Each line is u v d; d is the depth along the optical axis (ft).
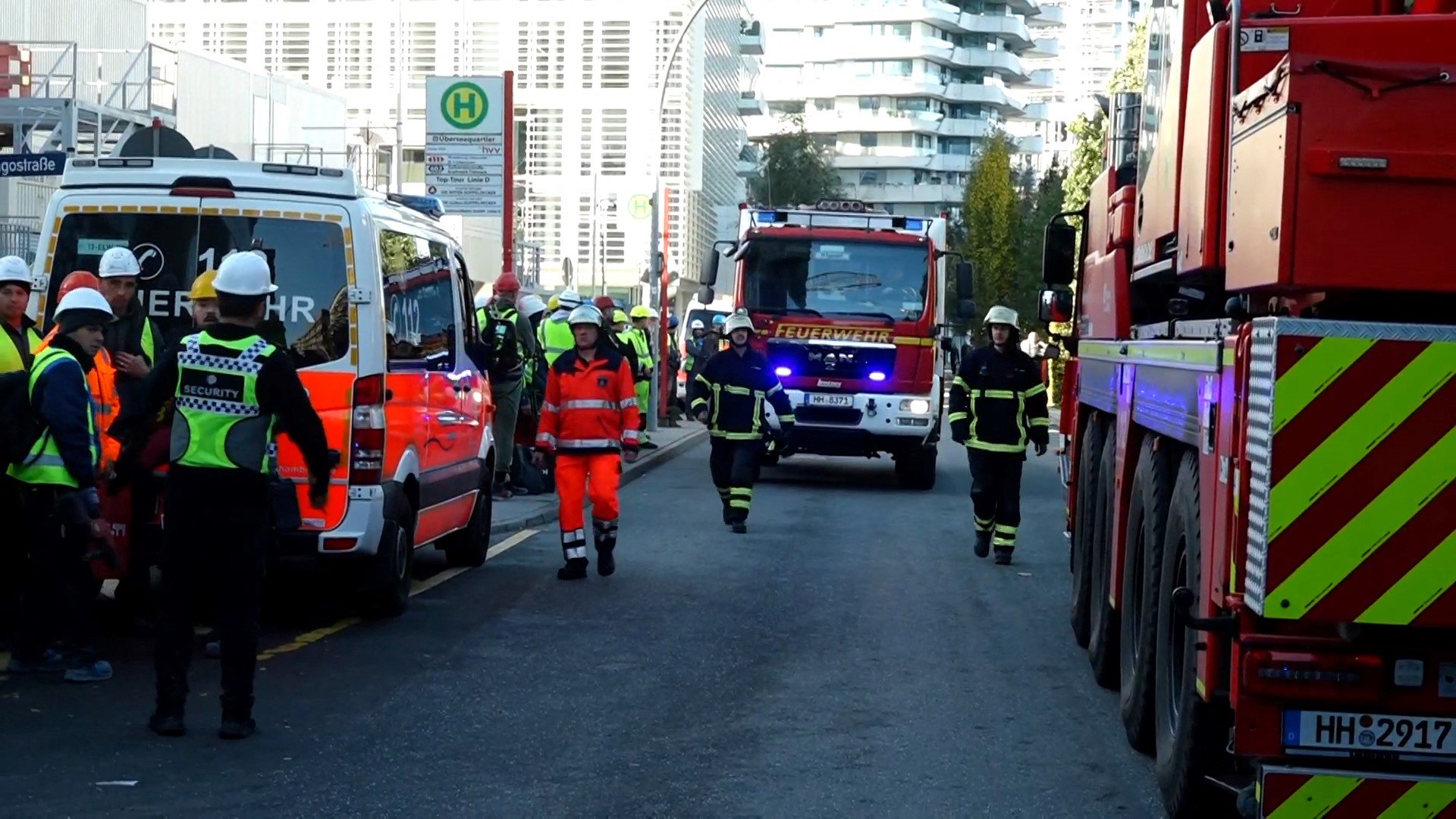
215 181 31.76
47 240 31.91
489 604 36.47
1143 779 22.89
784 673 29.71
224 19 207.62
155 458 29.86
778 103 461.37
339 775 22.11
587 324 40.06
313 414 24.03
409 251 34.99
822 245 67.51
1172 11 24.49
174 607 23.98
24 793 20.77
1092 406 32.73
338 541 31.53
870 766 23.26
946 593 40.06
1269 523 15.49
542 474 59.47
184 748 23.30
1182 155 22.99
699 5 94.89
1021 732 25.66
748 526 53.11
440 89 61.31
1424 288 15.65
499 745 23.94
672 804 21.07
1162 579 22.03
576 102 203.82
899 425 66.80
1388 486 15.37
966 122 457.27
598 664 30.07
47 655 28.30
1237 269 18.03
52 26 99.14
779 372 67.05
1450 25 16.90
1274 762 16.48
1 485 27.48
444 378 37.35
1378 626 15.99
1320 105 15.76
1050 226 39.65
